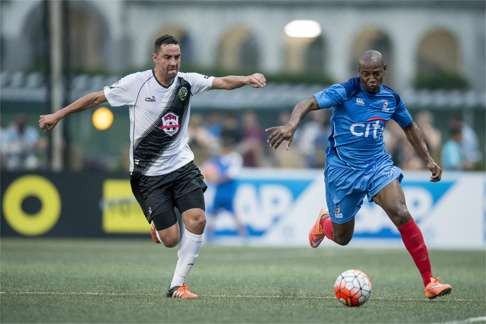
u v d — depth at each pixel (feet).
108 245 213.05
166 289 123.85
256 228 229.45
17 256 179.52
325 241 235.81
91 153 325.21
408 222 112.98
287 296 118.01
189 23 565.12
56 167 240.32
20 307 103.86
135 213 226.99
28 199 226.99
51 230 227.40
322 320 96.63
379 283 139.44
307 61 570.46
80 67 430.61
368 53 111.45
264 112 389.19
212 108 381.19
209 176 228.84
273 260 183.73
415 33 576.20
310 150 293.43
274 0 566.36
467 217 229.86
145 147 113.29
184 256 114.42
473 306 110.01
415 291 127.13
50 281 133.08
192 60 567.59
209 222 230.27
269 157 319.47
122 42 526.57
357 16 572.10
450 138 254.88
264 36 568.00
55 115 112.16
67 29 237.25
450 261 187.62
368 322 95.81
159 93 112.16
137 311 101.14
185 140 115.14
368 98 113.29
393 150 265.13
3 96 357.41
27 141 290.97
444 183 230.07
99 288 124.47
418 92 457.68
